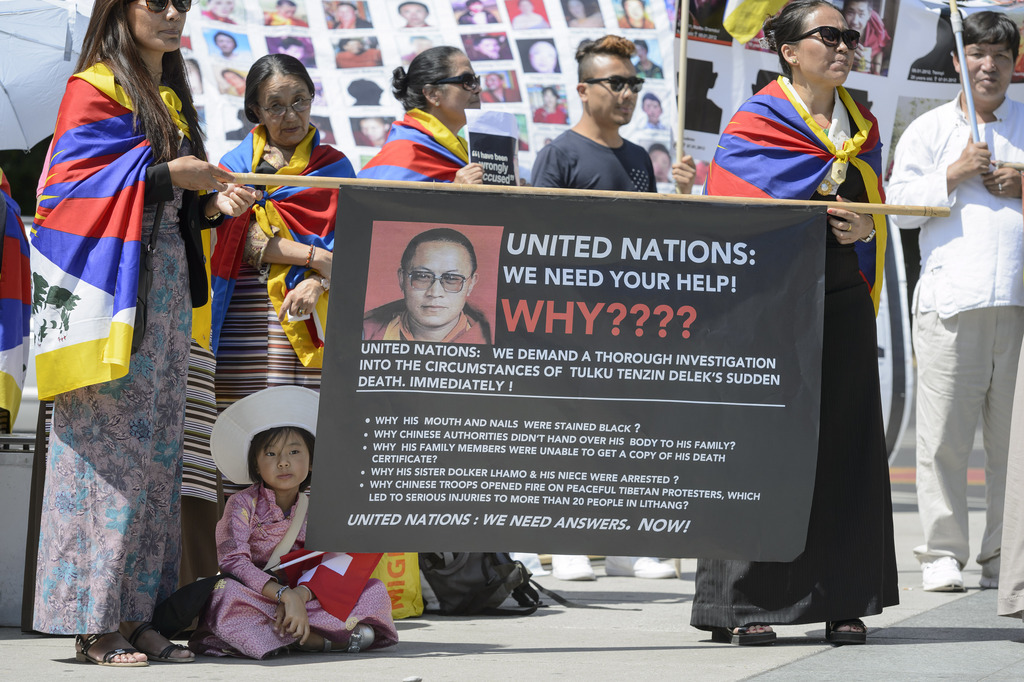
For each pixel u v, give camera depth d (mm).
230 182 4930
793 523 5164
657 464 5117
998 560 7410
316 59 8977
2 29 7703
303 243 6062
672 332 5133
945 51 8586
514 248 5082
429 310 5043
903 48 8594
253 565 5242
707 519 5137
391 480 5012
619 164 8141
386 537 5008
